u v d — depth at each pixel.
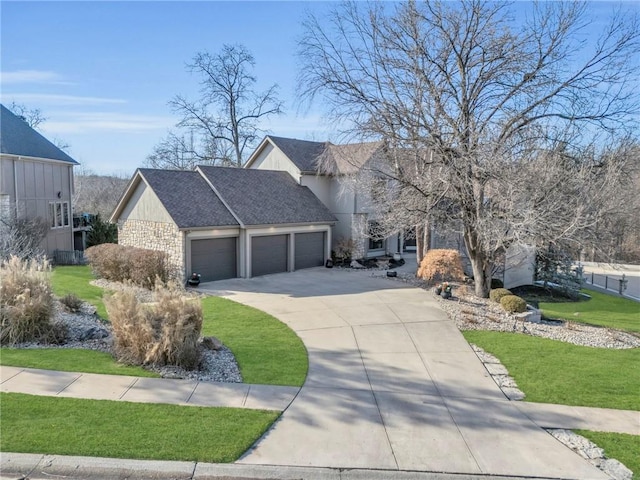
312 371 8.21
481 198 14.12
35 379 6.94
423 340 10.48
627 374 8.80
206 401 6.57
